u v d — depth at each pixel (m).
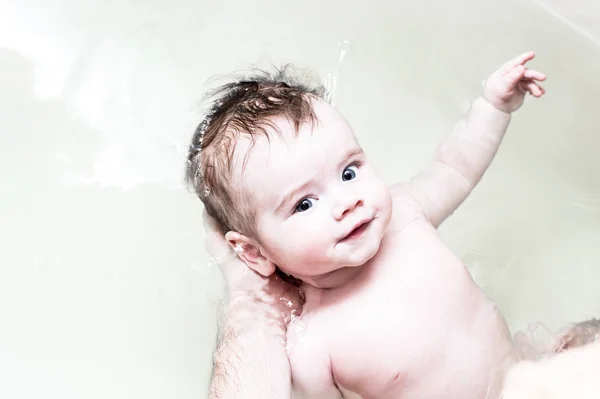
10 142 1.34
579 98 1.22
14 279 1.19
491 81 1.08
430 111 1.36
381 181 0.91
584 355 0.77
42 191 1.28
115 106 1.39
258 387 0.91
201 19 1.45
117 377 1.10
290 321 0.98
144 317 1.15
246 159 0.91
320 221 0.89
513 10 1.26
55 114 1.38
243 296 1.00
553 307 1.17
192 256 1.19
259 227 0.93
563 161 1.26
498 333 0.95
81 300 1.17
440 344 0.92
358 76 1.40
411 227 1.00
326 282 0.96
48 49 1.45
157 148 1.33
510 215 1.27
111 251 1.21
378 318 0.93
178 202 1.26
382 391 0.93
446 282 0.95
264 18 1.43
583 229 1.24
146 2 1.46
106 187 1.29
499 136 1.09
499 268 1.22
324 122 0.91
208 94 1.26
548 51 1.24
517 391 0.77
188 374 1.10
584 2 1.21
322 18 1.41
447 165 1.09
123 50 1.45
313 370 0.94
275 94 0.96
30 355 1.11
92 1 1.47
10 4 1.49
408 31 1.36
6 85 1.41
